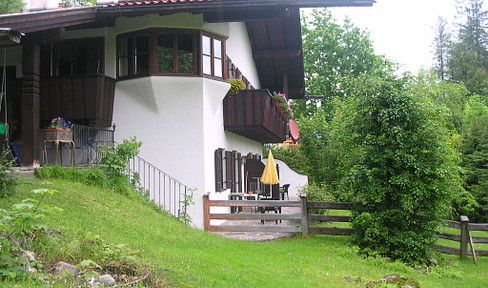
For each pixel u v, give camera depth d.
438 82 43.75
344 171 12.09
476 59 52.22
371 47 39.22
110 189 10.53
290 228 12.03
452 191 11.05
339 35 39.22
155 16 12.27
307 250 10.23
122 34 12.82
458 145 26.11
